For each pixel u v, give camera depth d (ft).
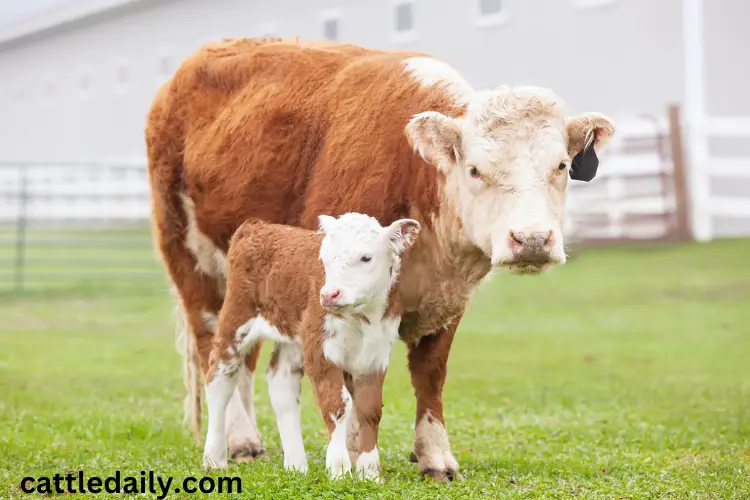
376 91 38.63
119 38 191.01
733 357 65.82
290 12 158.40
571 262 104.06
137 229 158.10
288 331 34.45
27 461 37.81
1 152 233.14
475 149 34.09
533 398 53.78
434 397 37.52
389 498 30.94
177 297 45.50
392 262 33.37
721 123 111.34
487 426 46.70
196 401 43.70
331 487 31.32
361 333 33.19
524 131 33.96
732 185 116.26
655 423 47.47
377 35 146.10
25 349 69.10
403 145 37.04
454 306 37.06
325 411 33.09
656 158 113.39
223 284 44.24
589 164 35.88
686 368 62.69
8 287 103.45
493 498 32.14
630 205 114.73
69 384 56.70
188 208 43.83
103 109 195.83
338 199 37.70
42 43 214.90
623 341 71.77
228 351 36.22
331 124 39.22
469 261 36.14
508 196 33.60
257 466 36.45
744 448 42.06
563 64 125.49
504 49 131.34
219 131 42.16
